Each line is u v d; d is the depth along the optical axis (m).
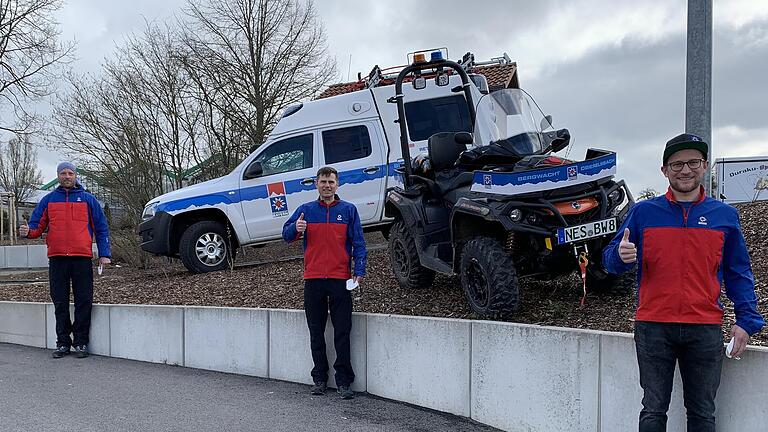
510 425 4.74
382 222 10.49
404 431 4.80
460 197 6.05
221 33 20.12
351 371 5.86
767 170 11.25
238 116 19.62
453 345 5.19
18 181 45.59
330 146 10.56
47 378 6.63
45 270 19.38
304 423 5.02
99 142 17.28
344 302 5.79
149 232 10.70
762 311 4.96
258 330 6.65
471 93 9.03
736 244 3.39
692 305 3.35
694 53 5.99
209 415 5.26
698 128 5.98
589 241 5.43
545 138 6.30
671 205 3.46
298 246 14.48
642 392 3.90
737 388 3.49
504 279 5.36
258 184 10.62
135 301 8.82
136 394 5.95
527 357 4.60
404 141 7.53
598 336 4.15
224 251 10.71
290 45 20.70
